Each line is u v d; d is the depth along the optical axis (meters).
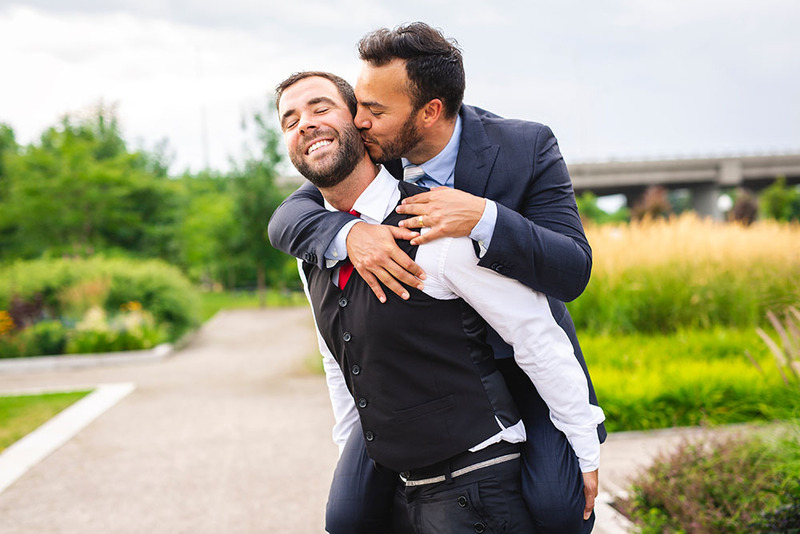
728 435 3.60
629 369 6.28
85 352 11.59
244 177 24.48
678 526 3.08
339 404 2.00
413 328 1.55
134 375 9.76
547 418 1.72
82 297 13.74
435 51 1.60
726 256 8.95
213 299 31.08
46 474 4.88
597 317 8.52
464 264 1.50
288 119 1.62
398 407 1.60
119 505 4.20
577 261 1.56
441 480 1.62
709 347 6.95
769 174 51.88
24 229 24.48
